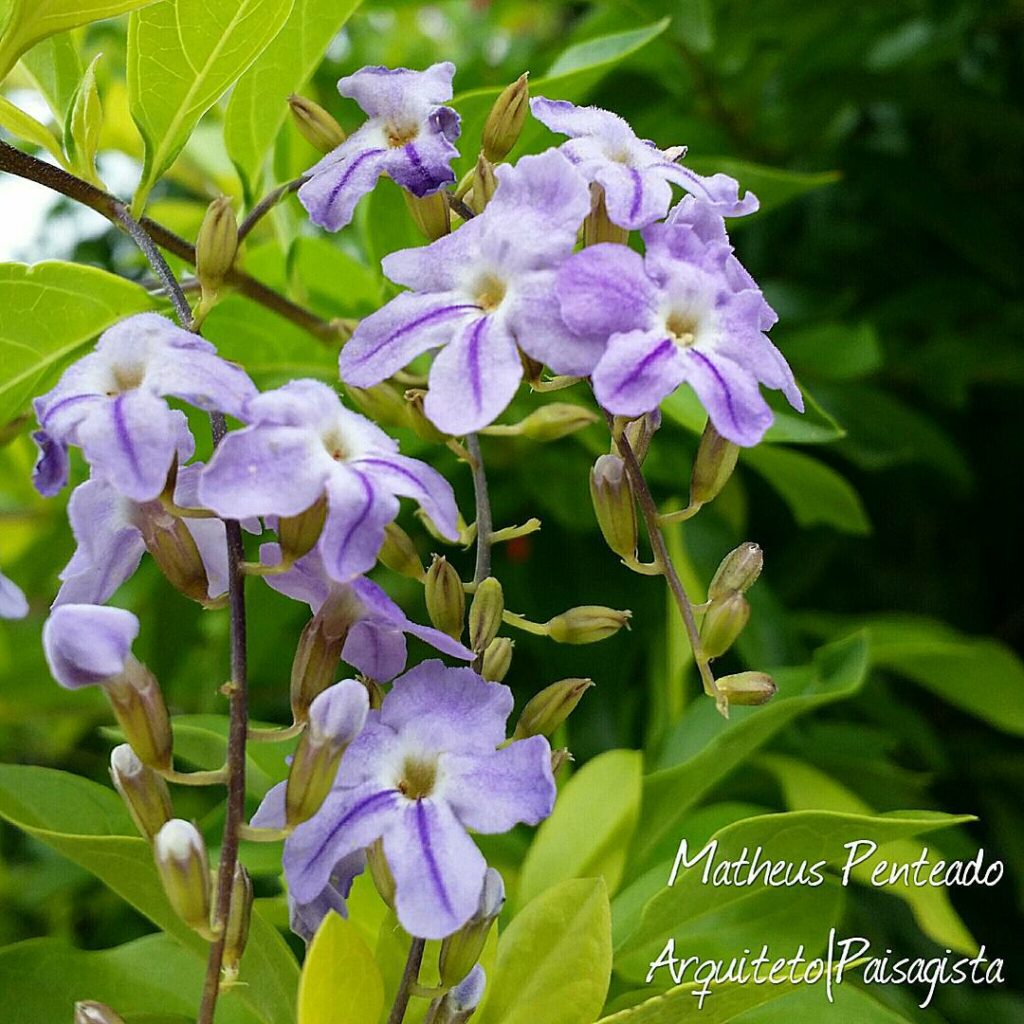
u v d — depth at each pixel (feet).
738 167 0.70
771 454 0.73
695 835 0.68
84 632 0.53
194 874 0.52
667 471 0.77
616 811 0.65
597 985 0.58
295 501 0.52
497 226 0.55
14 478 0.92
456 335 0.55
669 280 0.55
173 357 0.54
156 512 0.56
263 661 0.83
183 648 0.82
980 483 0.93
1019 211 0.91
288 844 0.54
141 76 0.63
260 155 0.69
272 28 0.63
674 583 0.57
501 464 0.79
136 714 0.54
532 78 0.80
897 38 0.90
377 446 0.54
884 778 0.74
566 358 0.54
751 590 0.76
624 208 0.56
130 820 0.61
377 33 1.19
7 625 0.93
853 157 0.85
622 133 0.58
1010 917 0.84
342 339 0.69
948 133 0.97
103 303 0.64
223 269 0.60
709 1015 0.57
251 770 0.66
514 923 0.59
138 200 0.65
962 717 0.91
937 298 0.85
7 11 0.62
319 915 0.55
